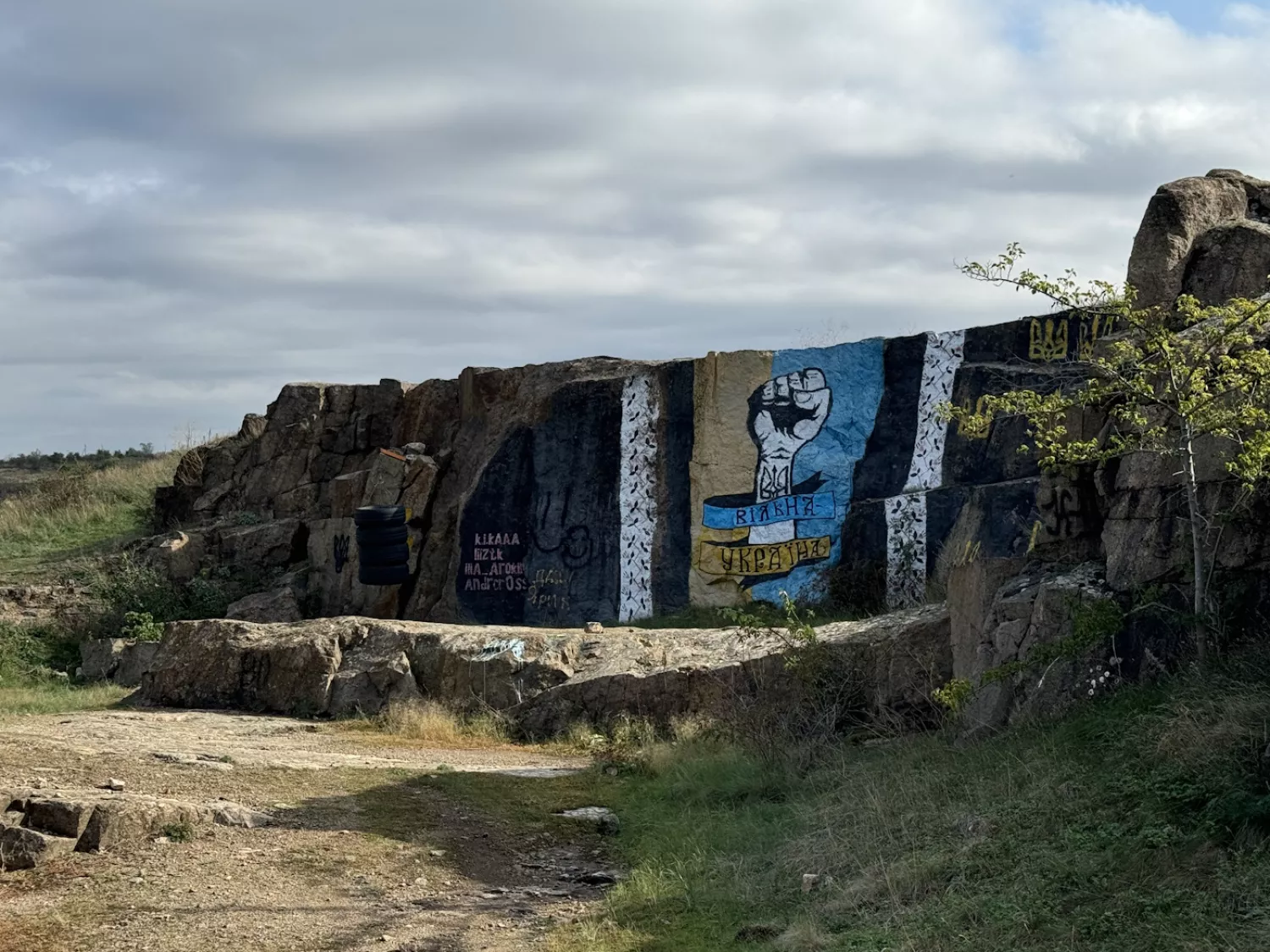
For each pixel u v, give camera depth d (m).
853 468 22.70
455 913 8.95
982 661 12.17
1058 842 8.07
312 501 28.88
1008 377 21.41
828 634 15.59
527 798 12.55
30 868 9.40
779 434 23.36
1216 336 10.50
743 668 15.95
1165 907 6.91
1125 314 10.93
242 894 9.04
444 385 28.02
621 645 18.03
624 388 24.88
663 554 23.78
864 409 22.92
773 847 10.25
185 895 8.95
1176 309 12.35
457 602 25.14
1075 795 8.66
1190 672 9.76
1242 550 10.22
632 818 12.05
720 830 11.15
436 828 11.17
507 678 17.84
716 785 12.68
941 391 22.23
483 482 25.56
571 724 16.64
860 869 8.94
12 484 39.88
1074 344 21.17
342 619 20.00
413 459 26.34
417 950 8.11
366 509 25.58
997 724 11.51
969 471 21.48
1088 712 10.34
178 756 12.96
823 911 8.39
